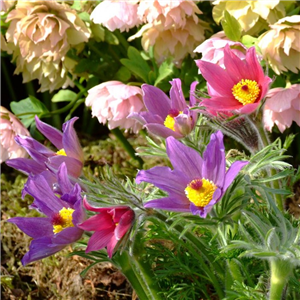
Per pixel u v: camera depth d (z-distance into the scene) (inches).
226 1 29.8
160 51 31.4
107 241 20.8
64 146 22.9
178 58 31.7
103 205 21.6
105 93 30.5
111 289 29.2
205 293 24.9
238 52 28.1
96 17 30.5
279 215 21.5
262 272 24.4
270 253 20.7
